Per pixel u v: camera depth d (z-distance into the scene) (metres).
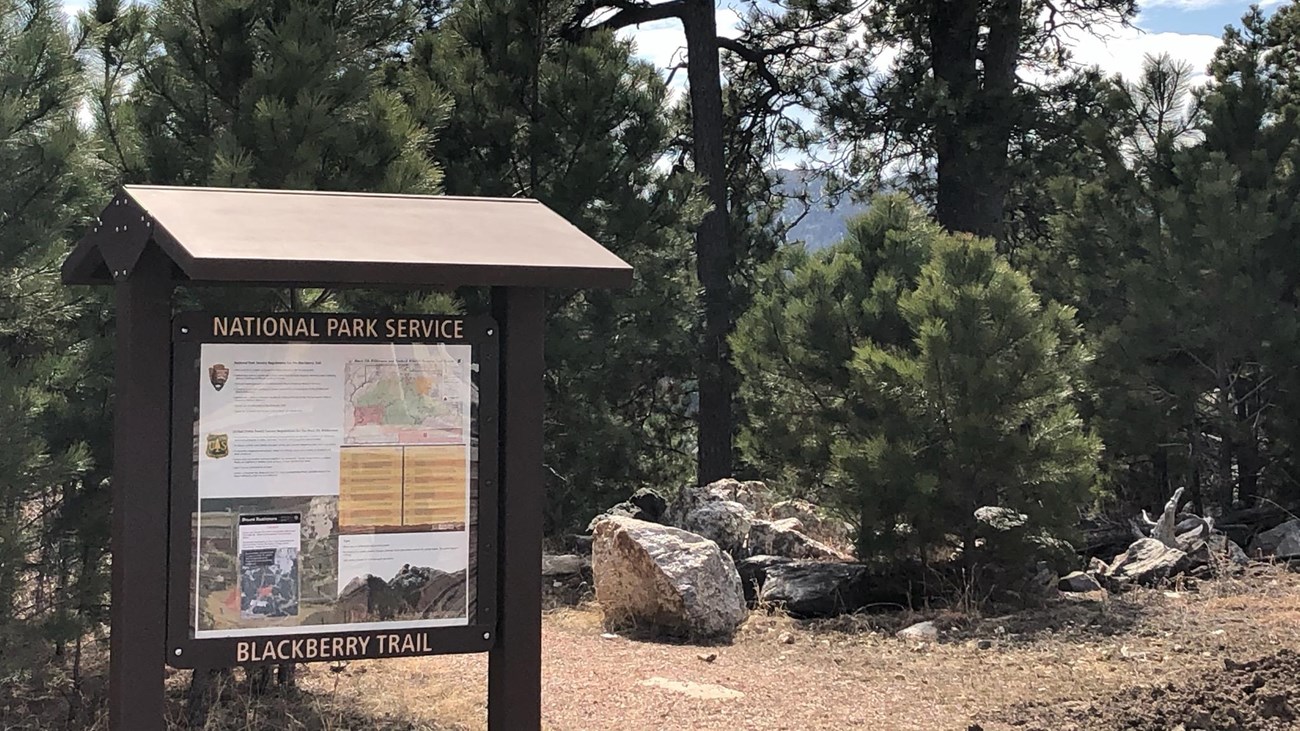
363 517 4.40
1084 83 17.91
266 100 6.73
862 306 10.66
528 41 12.93
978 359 8.92
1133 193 12.70
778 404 11.06
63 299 6.03
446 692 6.47
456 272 4.18
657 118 13.19
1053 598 8.98
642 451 14.93
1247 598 8.78
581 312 13.21
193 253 3.82
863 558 9.20
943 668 7.06
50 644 5.95
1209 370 12.06
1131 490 13.41
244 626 4.27
